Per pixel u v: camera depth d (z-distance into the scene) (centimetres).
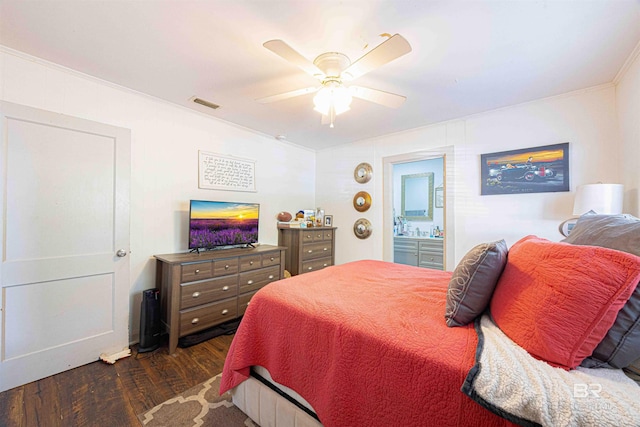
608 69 193
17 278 173
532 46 167
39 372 181
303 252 364
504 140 266
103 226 210
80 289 199
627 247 89
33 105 189
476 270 112
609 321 74
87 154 202
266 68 198
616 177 211
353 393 104
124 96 234
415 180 485
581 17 141
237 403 156
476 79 209
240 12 142
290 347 133
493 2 132
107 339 211
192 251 279
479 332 100
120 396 167
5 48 175
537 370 74
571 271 81
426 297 144
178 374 192
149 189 253
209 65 194
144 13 143
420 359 89
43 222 184
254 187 350
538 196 247
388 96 184
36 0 134
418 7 136
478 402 72
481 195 279
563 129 235
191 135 283
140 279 246
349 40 162
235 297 270
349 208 402
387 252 361
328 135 365
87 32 159
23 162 176
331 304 134
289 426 130
